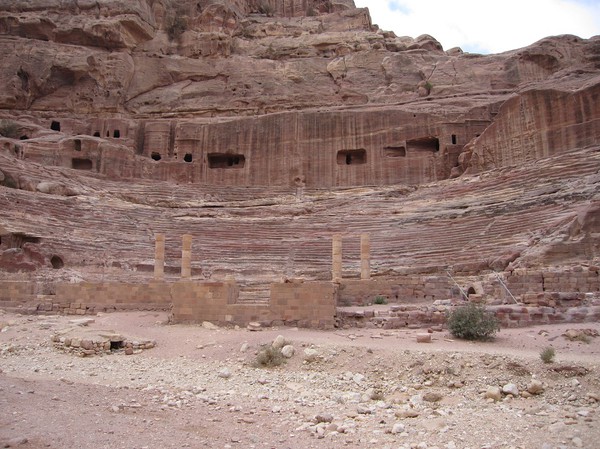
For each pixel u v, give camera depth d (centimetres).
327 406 1145
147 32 6431
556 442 888
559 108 3994
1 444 809
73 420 959
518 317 1880
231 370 1461
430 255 3322
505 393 1205
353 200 4462
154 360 1589
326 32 7131
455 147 4778
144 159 5138
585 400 1138
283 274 3428
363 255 2961
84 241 3547
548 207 3216
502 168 4053
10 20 6197
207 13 6956
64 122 5603
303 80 6291
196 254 3725
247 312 2011
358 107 5491
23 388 1166
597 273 2305
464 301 2362
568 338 1617
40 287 2442
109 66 6062
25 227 3375
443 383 1288
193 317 2053
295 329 1897
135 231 3947
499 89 5628
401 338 1694
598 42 5803
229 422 1022
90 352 1661
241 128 5259
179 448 859
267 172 5128
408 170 4859
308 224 4128
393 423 1031
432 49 6650
